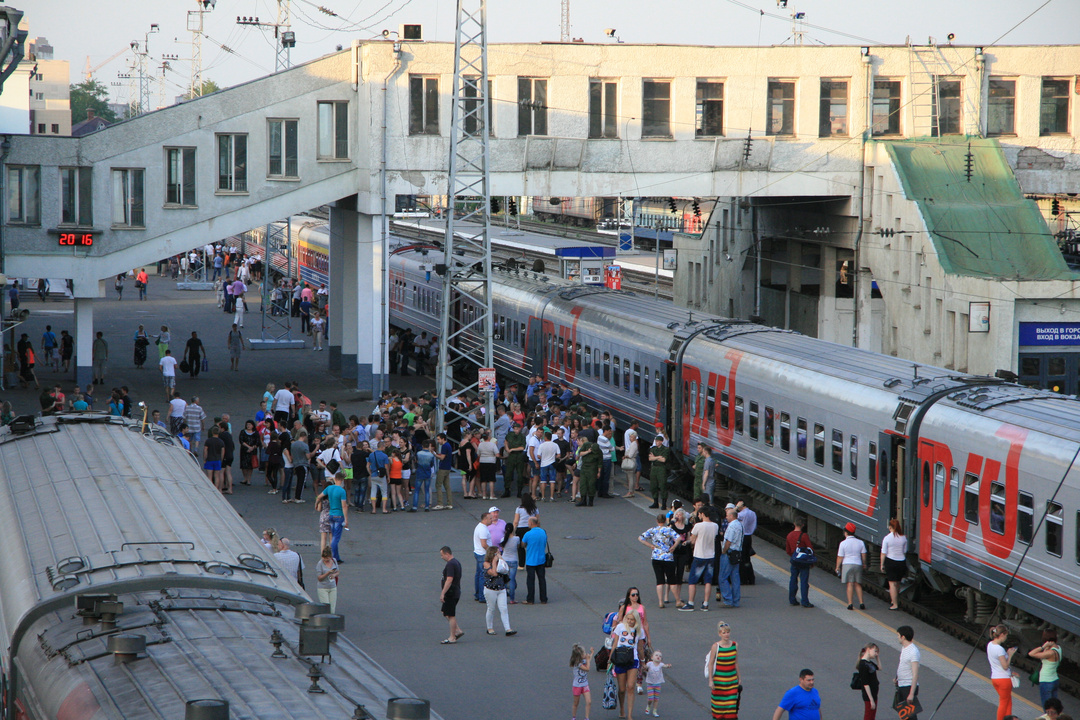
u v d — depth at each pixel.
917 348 51.97
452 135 45.75
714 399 41.62
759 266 66.19
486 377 45.16
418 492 41.09
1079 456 24.31
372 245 57.16
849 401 32.97
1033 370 47.09
